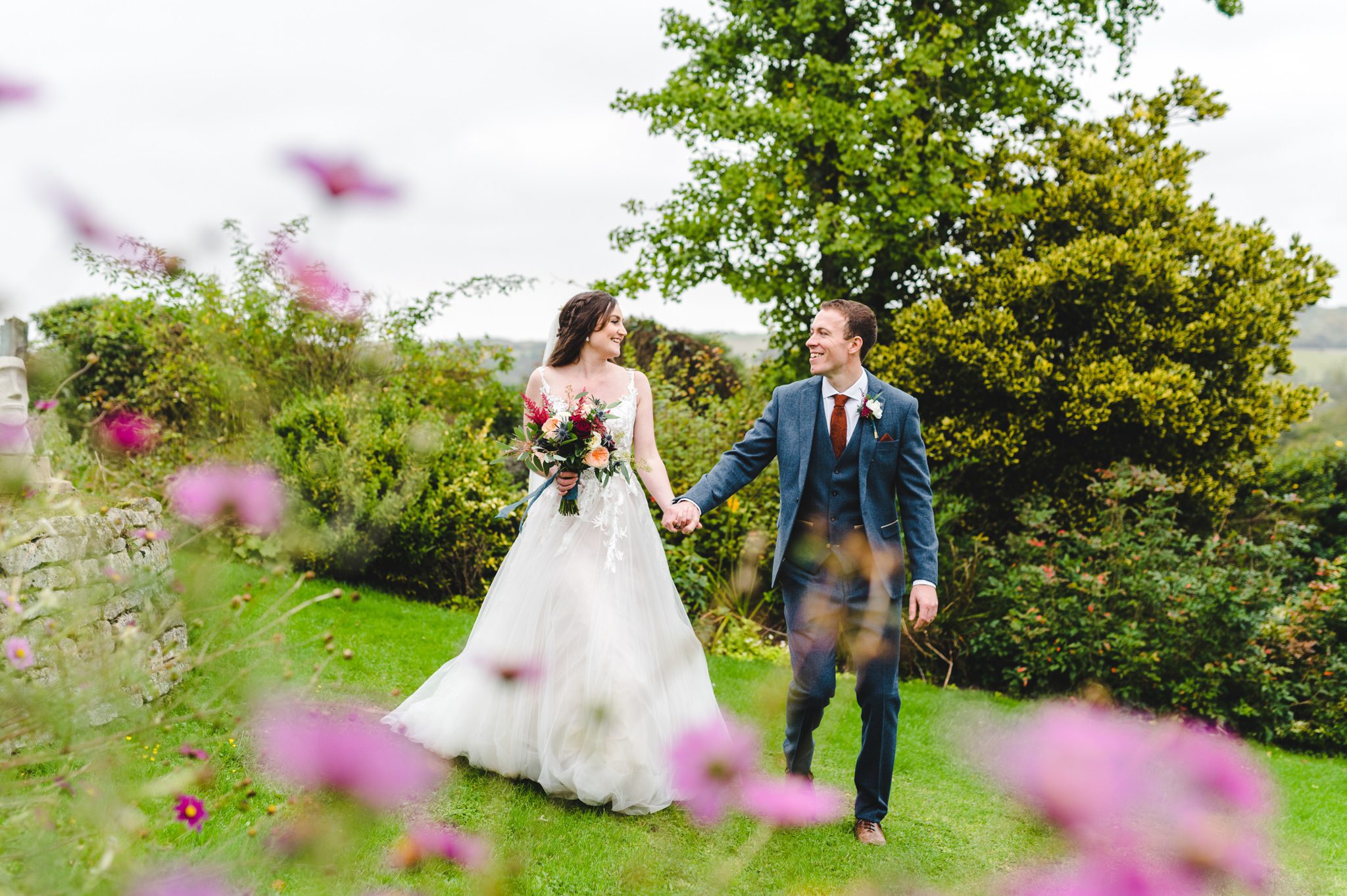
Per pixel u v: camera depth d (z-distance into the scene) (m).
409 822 2.66
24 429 2.98
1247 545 6.82
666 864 2.61
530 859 2.62
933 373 7.80
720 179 8.73
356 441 6.41
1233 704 6.23
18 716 1.62
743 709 4.32
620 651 3.15
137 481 5.28
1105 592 6.41
